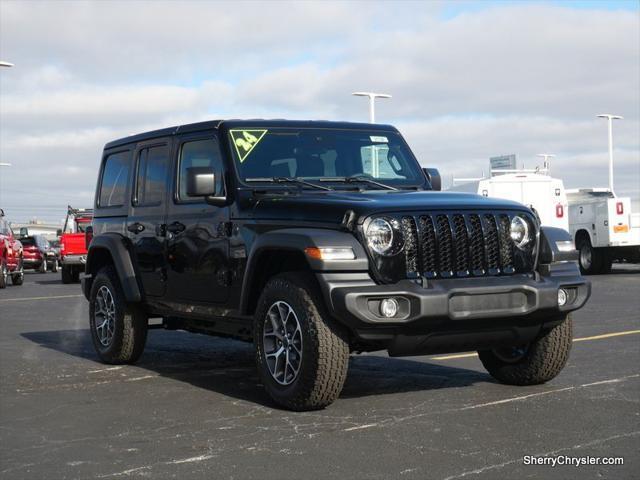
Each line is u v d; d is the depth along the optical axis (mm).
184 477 4719
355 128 7883
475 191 24906
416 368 8297
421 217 6270
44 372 8336
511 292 6301
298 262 6629
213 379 7883
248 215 6879
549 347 6953
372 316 5949
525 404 6453
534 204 24469
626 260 25438
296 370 6293
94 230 9336
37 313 14922
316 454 5133
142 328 8625
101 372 8328
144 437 5629
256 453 5184
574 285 6574
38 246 37969
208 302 7387
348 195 6652
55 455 5215
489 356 7410
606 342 9789
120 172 8930
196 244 7473
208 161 7500
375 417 6098
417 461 4949
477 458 4992
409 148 8055
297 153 7441
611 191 29984
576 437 5441
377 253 6090
